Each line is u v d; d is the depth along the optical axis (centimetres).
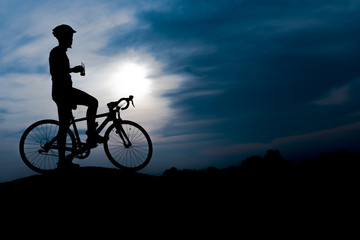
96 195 352
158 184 397
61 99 432
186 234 312
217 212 352
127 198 353
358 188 415
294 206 373
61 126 437
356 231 321
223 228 327
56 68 430
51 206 333
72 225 309
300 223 339
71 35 446
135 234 305
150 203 351
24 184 374
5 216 316
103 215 324
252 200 385
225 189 407
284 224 338
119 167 448
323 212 363
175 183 408
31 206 332
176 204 357
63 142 437
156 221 325
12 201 339
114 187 370
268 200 387
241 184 426
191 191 388
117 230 308
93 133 446
